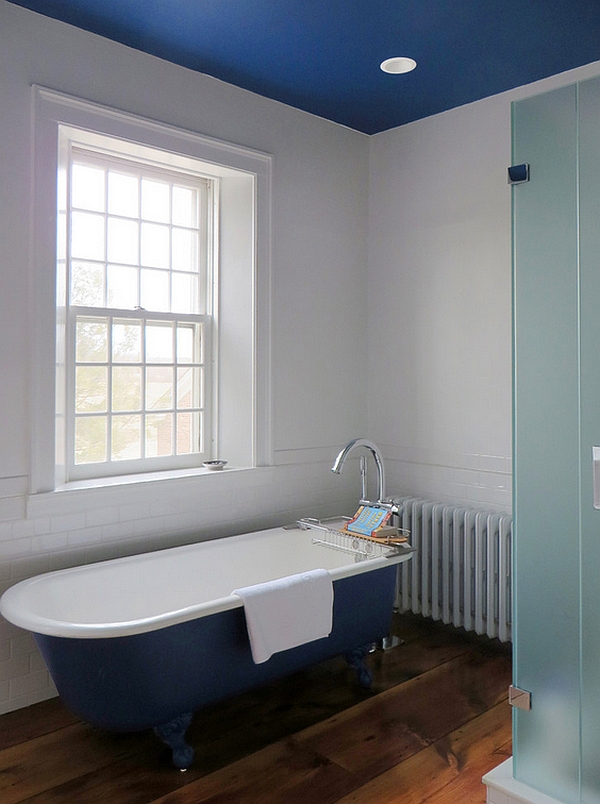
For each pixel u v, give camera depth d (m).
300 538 3.48
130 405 3.39
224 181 3.64
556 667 2.05
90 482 3.12
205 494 3.40
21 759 2.47
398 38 2.98
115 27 2.89
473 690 3.01
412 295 3.92
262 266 3.58
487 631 3.37
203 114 3.33
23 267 2.77
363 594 3.01
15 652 2.81
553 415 2.04
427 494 3.86
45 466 2.85
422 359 3.88
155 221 3.49
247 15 2.79
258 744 2.58
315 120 3.84
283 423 3.72
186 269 3.62
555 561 2.05
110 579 2.84
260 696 2.96
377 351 4.12
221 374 3.67
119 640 2.27
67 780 2.34
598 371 1.93
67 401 3.15
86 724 2.71
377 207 4.11
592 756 1.96
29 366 2.79
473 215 3.63
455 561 3.47
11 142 2.72
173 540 3.28
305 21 2.84
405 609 3.75
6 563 2.75
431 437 3.84
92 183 3.26
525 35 2.95
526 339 2.10
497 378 3.54
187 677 2.43
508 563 3.31
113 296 3.34
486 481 3.58
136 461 3.40
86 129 2.93
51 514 2.87
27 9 2.75
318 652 2.87
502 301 3.51
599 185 1.93
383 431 4.09
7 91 2.71
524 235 2.09
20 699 2.83
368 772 2.40
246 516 3.57
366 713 2.81
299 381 3.79
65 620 2.67
